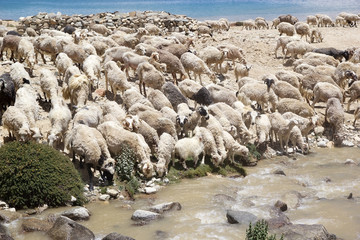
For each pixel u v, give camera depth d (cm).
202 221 1086
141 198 1215
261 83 1838
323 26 3762
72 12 5272
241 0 6812
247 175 1417
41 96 1752
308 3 6391
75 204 1148
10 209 1072
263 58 2612
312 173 1433
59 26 3111
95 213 1115
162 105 1623
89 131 1239
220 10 5641
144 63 1802
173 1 6612
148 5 6081
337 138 1717
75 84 1580
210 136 1431
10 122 1306
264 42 2839
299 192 1268
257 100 1812
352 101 1986
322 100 2066
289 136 1606
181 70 1989
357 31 3416
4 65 1972
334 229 1062
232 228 1041
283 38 2570
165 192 1259
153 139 1387
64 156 1196
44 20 3103
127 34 2694
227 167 1458
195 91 1762
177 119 1464
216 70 2259
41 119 1560
